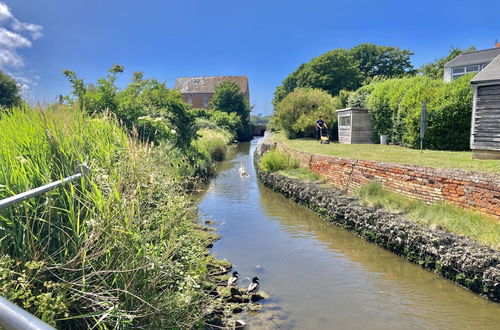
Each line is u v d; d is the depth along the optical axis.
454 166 9.34
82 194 3.27
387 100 19.17
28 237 2.62
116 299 2.62
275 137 31.39
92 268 2.88
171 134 13.43
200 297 4.05
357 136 20.95
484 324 4.86
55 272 2.81
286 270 6.70
